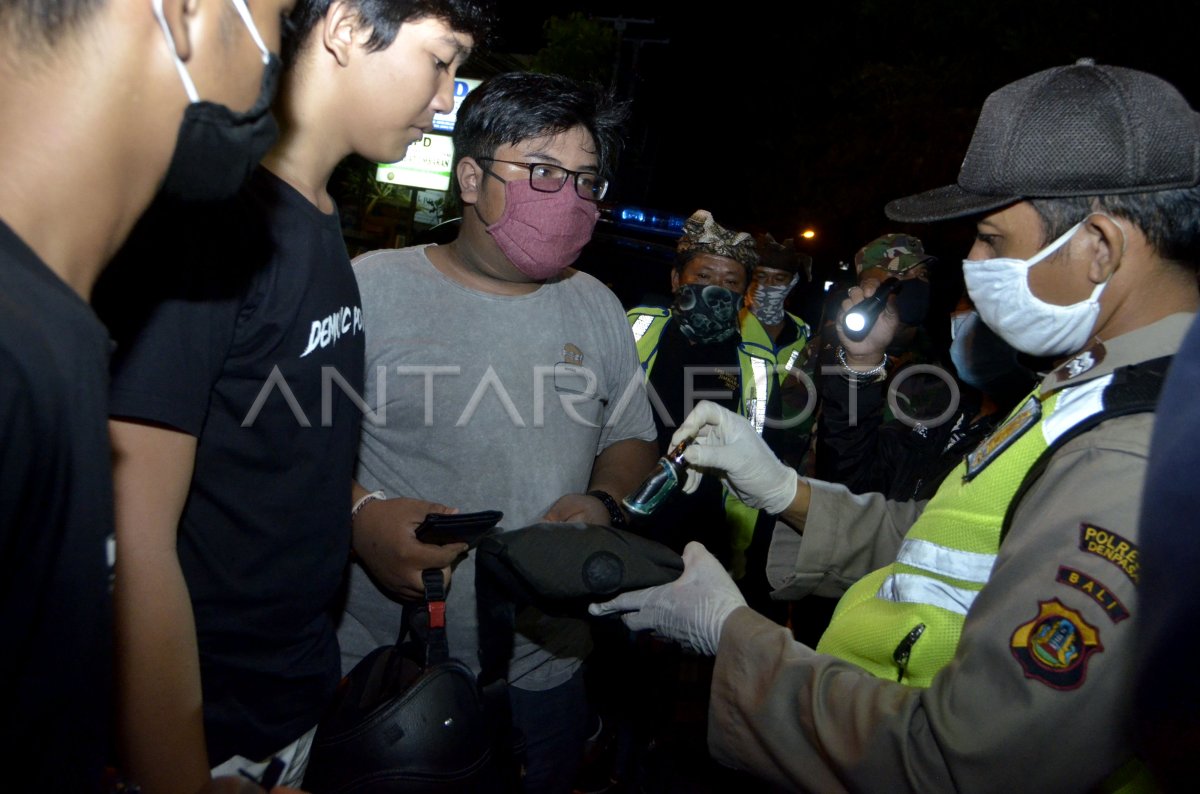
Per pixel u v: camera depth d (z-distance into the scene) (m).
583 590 1.57
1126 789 1.15
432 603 1.75
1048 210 1.34
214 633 1.41
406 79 1.45
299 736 1.60
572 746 2.35
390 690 1.68
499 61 13.87
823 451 2.68
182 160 0.79
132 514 1.16
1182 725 0.59
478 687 1.78
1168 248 1.29
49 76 0.70
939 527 1.46
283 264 1.34
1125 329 1.33
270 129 0.86
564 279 2.29
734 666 1.48
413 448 2.04
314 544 1.50
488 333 2.06
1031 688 1.10
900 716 1.25
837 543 1.99
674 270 3.43
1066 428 1.26
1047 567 1.13
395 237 15.62
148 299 1.16
